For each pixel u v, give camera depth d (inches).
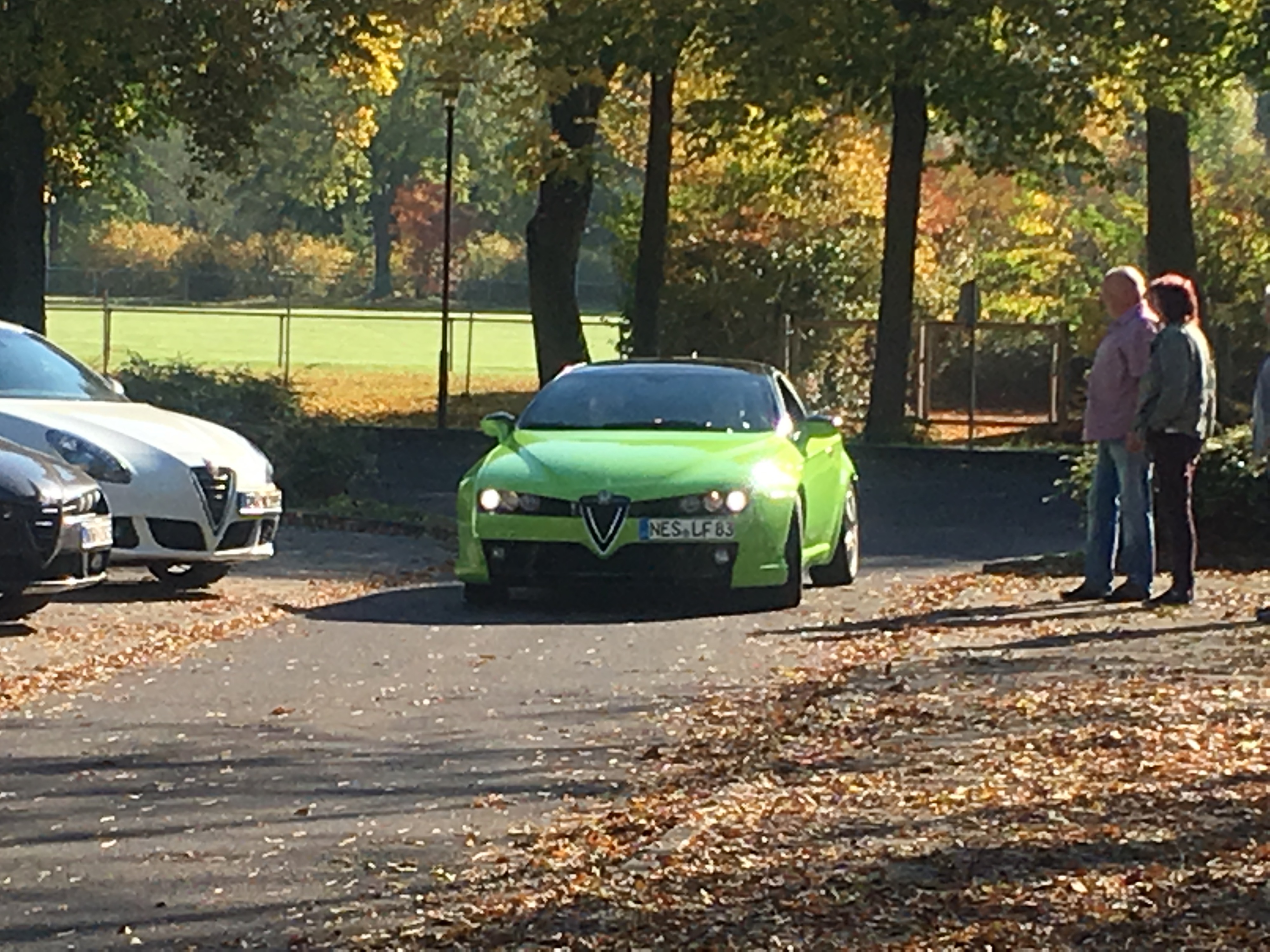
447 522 852.0
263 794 336.8
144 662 483.8
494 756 369.4
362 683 453.7
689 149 1370.6
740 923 251.1
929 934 243.9
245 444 630.5
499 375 2158.0
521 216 4544.8
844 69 1181.7
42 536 516.7
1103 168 1272.1
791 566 590.9
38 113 1253.7
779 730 388.2
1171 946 235.9
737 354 1533.0
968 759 352.8
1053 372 1364.4
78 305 3304.6
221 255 3922.2
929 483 1125.7
